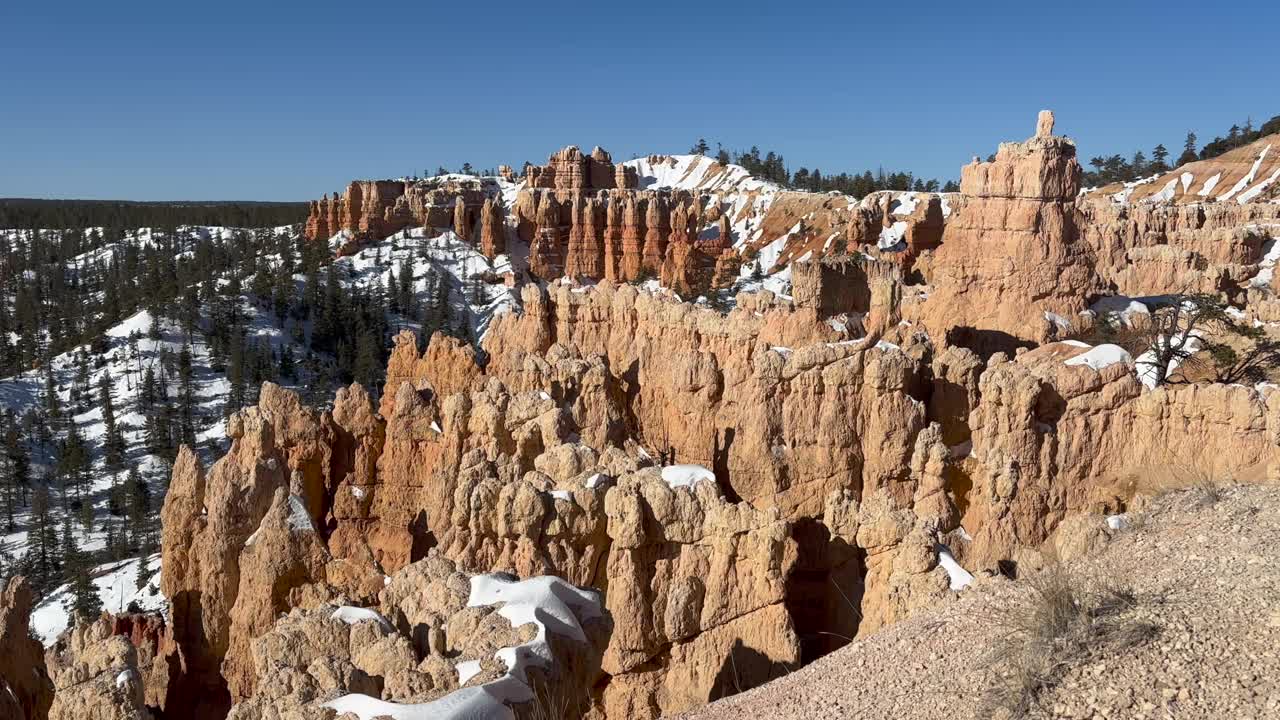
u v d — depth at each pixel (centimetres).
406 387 4600
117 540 9031
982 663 1861
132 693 2330
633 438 4950
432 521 3872
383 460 4638
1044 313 5834
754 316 5056
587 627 2378
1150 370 5178
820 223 17475
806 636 3544
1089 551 2356
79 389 13138
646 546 3300
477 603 2344
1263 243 8669
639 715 3228
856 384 4288
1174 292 6944
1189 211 9675
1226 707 1529
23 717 2605
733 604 3253
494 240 18238
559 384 4725
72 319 16512
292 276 16600
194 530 3584
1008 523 3775
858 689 1983
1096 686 1648
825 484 4306
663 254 17525
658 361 5622
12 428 11419
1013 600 2100
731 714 2092
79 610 6397
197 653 3453
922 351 4469
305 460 4625
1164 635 1733
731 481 4412
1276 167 15775
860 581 3425
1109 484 3841
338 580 3250
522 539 3155
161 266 18662
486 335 7000
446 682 2042
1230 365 5000
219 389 13188
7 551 9338
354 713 1855
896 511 3316
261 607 3206
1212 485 2581
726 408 4906
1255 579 1878
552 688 2078
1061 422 3900
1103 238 8075
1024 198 5912
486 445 4297
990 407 3906
